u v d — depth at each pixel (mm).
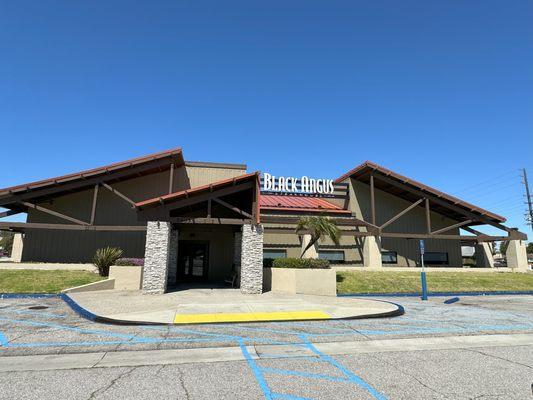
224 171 25625
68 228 20188
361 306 12430
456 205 26281
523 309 12852
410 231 28047
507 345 7422
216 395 4633
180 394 4656
